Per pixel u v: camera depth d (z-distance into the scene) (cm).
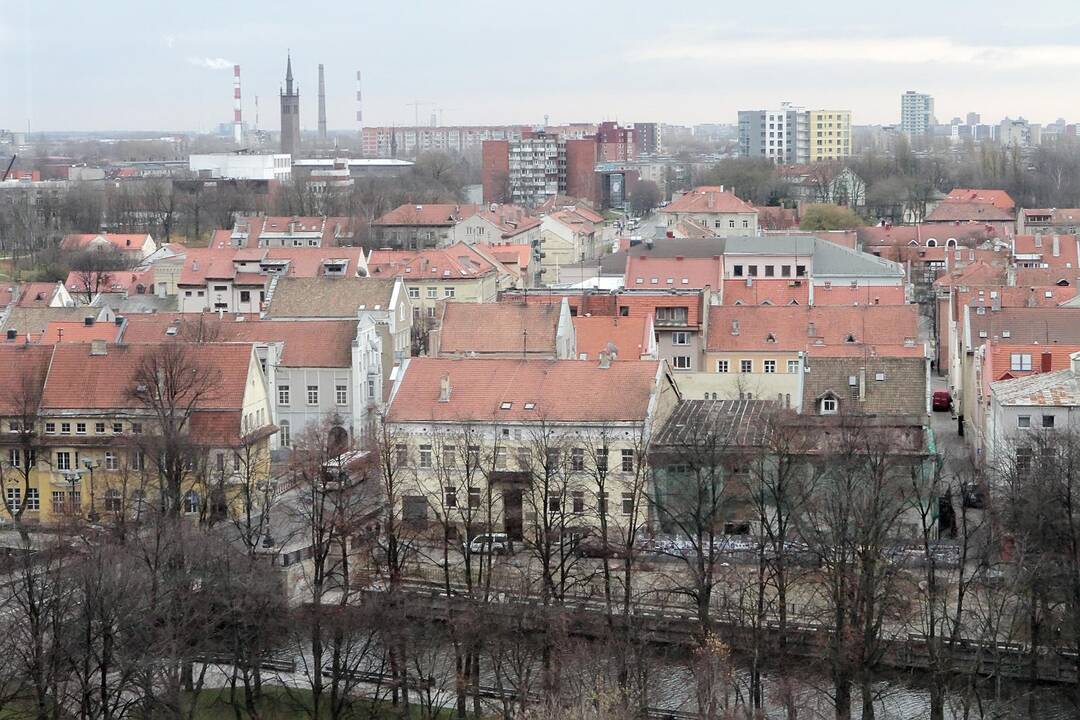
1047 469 13975
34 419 16950
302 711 12862
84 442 17000
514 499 16150
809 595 14525
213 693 13200
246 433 17150
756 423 16638
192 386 16538
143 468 15475
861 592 12825
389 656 13050
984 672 13000
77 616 12812
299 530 14888
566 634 12888
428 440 16625
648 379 16775
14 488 17188
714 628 13238
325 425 18338
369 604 13250
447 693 13225
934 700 12131
